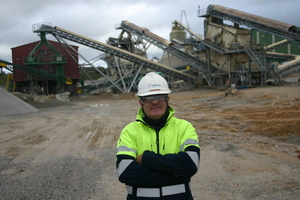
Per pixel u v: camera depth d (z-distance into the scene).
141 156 2.61
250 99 28.03
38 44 54.75
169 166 2.52
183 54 59.47
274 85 46.62
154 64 56.38
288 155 8.54
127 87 69.44
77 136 12.96
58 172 7.27
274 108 20.34
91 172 7.24
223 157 8.50
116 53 54.66
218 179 6.45
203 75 60.38
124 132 2.84
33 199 5.41
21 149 10.18
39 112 26.52
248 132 12.77
